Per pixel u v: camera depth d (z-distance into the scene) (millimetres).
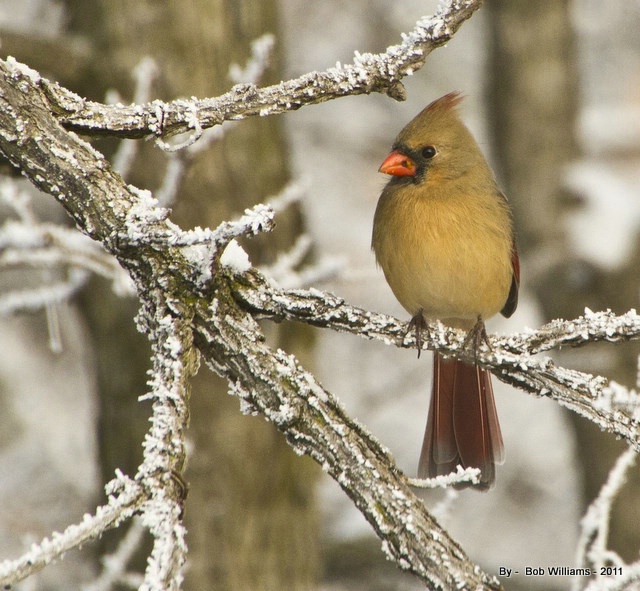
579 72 13492
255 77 6680
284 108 4668
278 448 9305
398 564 4086
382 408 15898
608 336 4805
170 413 4062
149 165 8961
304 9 18047
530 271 12461
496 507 15281
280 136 9703
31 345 14438
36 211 12883
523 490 15492
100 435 9328
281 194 9539
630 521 12164
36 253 7629
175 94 8977
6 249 7621
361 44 17984
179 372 4215
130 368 9055
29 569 3318
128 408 9070
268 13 9562
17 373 13977
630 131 13961
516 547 14844
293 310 4676
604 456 12422
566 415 12930
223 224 4129
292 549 9367
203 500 8953
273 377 4293
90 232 4410
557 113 12773
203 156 9023
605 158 13867
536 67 12781
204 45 9078
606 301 12297
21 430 13617
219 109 4609
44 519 12883
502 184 13211
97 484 9539
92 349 9406
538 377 4797
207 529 8945
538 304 12953
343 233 16672
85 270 8539
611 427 4652
